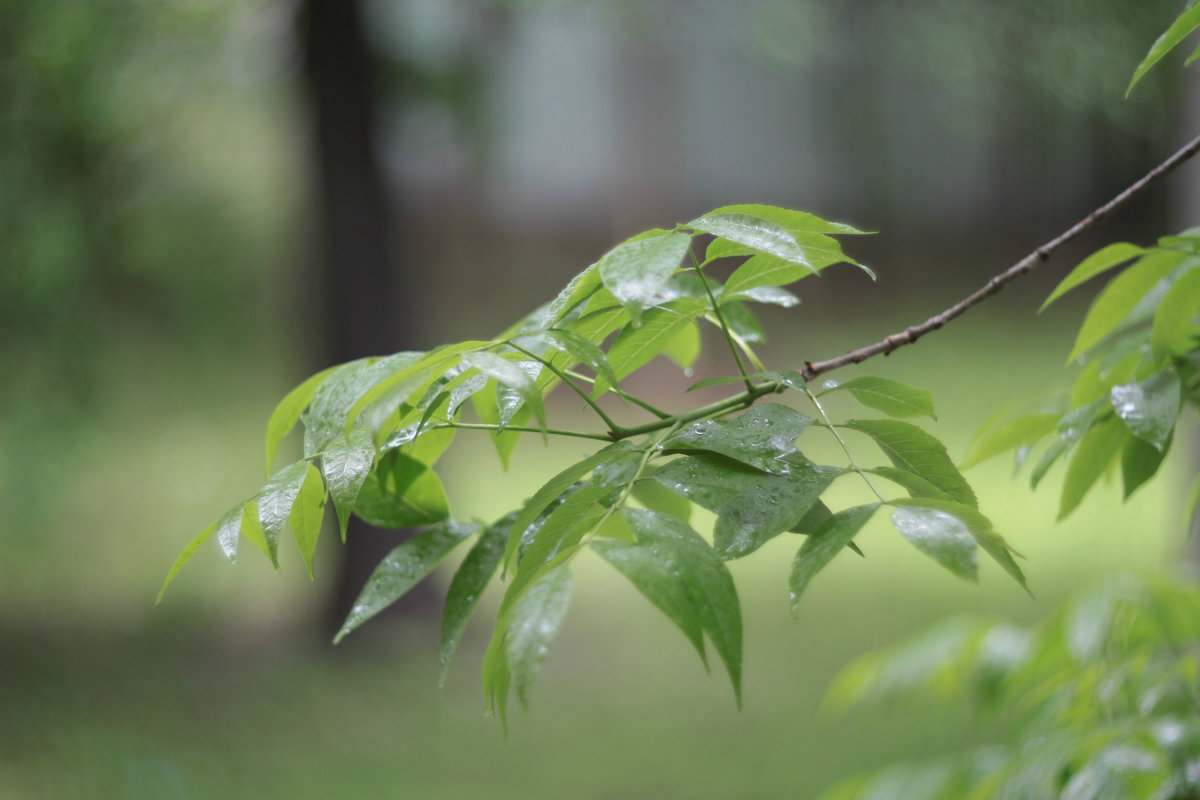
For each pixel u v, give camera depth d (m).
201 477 8.99
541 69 12.86
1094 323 1.25
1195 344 1.12
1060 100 4.20
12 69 5.75
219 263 7.29
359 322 6.70
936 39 5.06
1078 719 1.55
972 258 12.94
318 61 6.54
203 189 7.09
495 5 6.50
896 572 7.45
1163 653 1.58
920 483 0.83
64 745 5.26
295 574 7.72
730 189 13.91
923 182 12.85
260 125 7.27
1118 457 1.37
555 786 4.75
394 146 6.91
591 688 5.85
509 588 0.79
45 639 6.84
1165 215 8.97
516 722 5.49
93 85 5.88
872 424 0.90
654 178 13.93
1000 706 1.74
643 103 13.63
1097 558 6.69
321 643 6.63
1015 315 12.40
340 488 0.85
